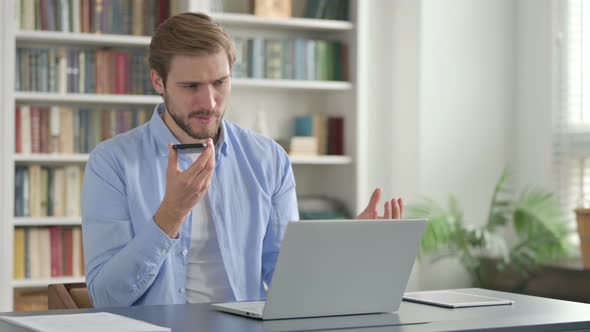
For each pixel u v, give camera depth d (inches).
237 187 121.2
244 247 119.7
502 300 99.6
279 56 245.9
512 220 261.0
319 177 264.7
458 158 258.5
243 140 125.5
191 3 235.1
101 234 110.1
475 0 261.0
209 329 78.5
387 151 257.4
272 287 83.7
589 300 219.5
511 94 267.0
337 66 252.7
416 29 254.5
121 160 114.9
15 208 226.1
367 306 89.7
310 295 86.1
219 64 107.7
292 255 83.6
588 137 244.8
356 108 247.9
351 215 249.8
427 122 254.4
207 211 117.9
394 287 90.8
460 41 258.8
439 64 255.8
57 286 122.3
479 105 261.7
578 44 251.3
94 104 241.3
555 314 89.7
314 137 250.7
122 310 91.1
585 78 249.0
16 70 224.8
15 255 226.1
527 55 263.0
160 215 98.9
